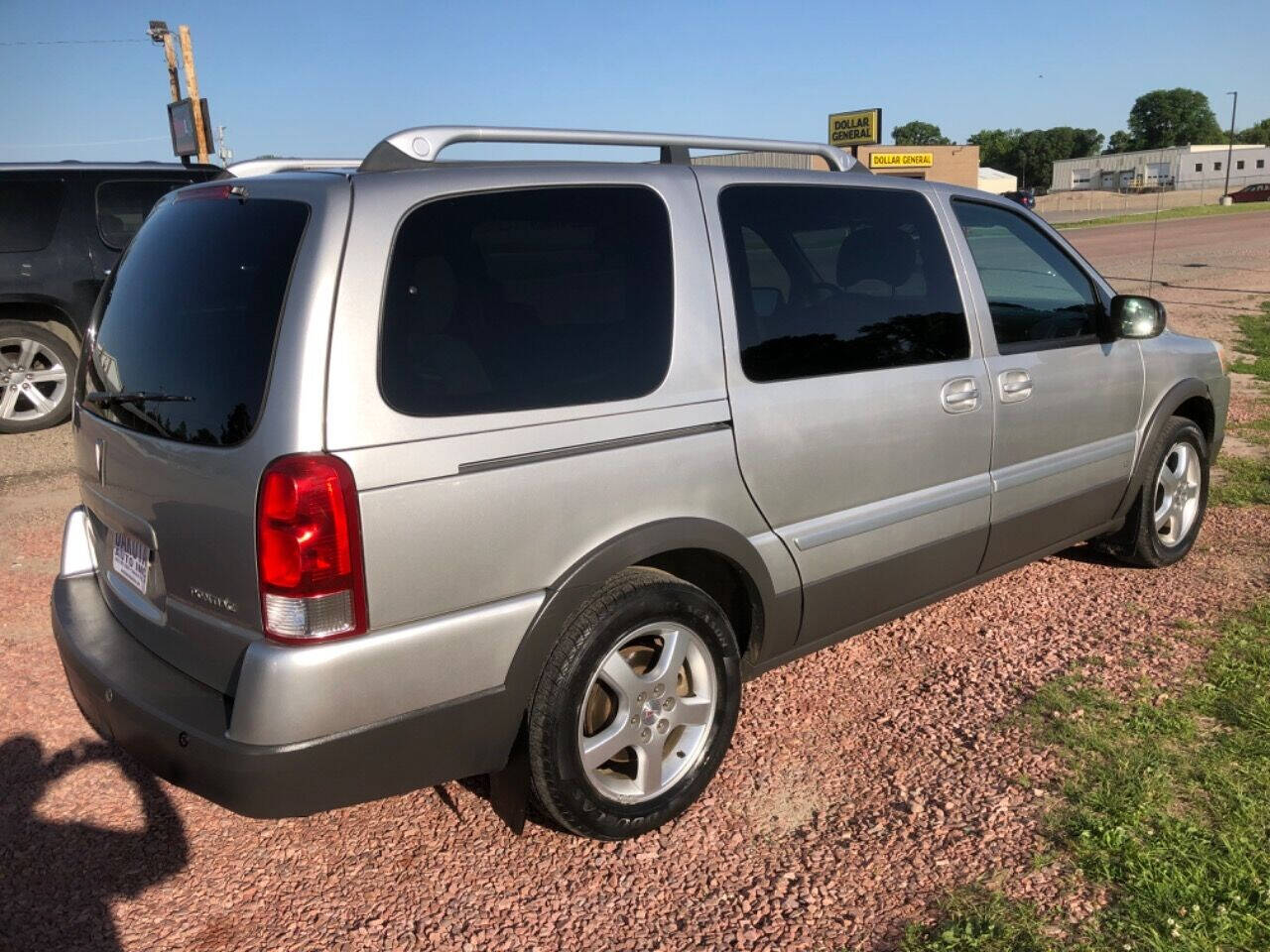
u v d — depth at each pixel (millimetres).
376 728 2432
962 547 3842
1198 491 5102
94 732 3629
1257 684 3746
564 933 2621
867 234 3557
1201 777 3170
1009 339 3994
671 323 2947
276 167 3180
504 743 2682
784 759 3391
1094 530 4590
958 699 3742
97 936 2623
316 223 2443
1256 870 2705
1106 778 3154
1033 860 2797
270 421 2336
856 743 3475
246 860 2939
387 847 2992
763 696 3816
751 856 2904
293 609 2324
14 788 3275
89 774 3367
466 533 2506
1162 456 4785
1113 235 34812
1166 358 4785
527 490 2596
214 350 2525
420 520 2432
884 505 3521
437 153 2697
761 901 2713
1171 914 2553
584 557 2723
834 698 3789
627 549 2775
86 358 3240
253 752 2328
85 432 3117
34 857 2941
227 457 2406
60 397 8227
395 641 2424
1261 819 2924
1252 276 20031
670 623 2930
